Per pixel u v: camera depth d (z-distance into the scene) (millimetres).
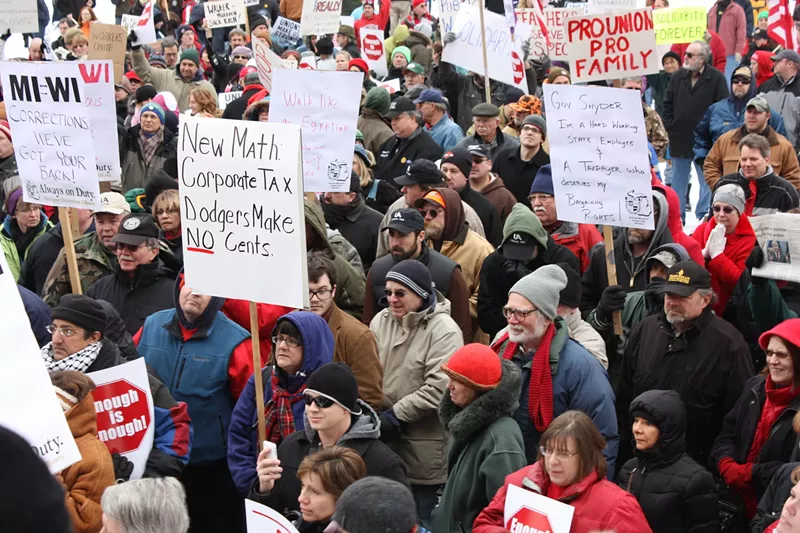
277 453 8484
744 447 9047
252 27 32438
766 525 7695
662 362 9906
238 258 8258
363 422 8094
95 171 10016
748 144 14070
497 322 11539
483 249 12484
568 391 9250
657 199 11438
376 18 33531
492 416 8445
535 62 25266
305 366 8836
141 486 6230
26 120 10305
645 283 11453
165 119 18891
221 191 8266
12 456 2508
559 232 12891
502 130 19203
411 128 17625
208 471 10023
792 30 28828
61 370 8156
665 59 24703
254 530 7027
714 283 11492
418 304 10164
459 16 20172
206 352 9922
